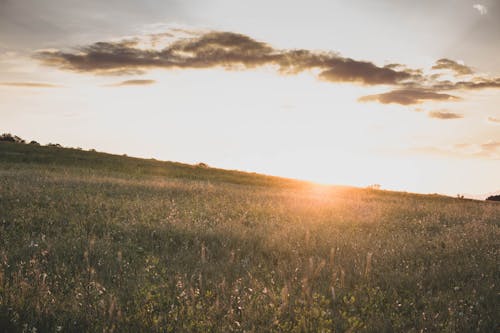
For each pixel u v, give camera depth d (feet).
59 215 36.04
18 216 34.68
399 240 30.99
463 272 22.22
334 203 58.39
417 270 22.74
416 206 61.36
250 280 19.89
